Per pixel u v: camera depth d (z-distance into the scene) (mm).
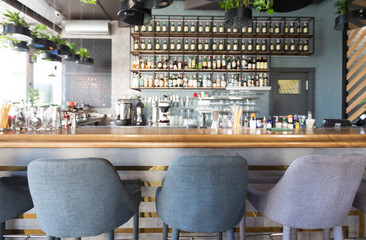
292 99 4844
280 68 4762
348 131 1952
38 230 1772
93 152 1724
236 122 2115
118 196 1104
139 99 4086
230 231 1168
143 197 1771
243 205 1137
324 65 4688
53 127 2066
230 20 2316
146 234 1802
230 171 1029
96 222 1076
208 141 1654
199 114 4566
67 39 5672
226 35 4371
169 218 1125
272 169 1793
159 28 4434
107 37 5703
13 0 4164
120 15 2332
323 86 4711
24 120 1936
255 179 1619
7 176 1688
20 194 1275
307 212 1080
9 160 1689
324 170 1022
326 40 4629
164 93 4633
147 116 4656
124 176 1749
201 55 4547
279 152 1792
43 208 1049
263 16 4648
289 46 4641
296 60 4777
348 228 1853
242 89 4402
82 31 5406
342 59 4316
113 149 1734
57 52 3848
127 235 1805
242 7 2166
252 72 4613
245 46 4641
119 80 5715
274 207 1146
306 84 4844
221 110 4238
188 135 1653
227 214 1092
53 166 978
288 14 4746
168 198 1104
